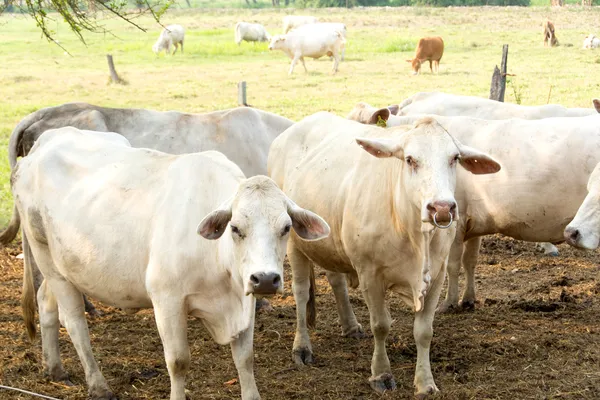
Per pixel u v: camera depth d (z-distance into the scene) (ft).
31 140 25.50
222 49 113.39
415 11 172.65
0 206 37.09
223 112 27.04
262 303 24.06
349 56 105.29
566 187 20.92
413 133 16.08
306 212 14.44
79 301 18.19
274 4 255.09
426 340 17.63
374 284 18.06
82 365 19.25
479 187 21.91
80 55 108.99
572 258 29.30
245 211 13.88
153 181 16.35
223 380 18.83
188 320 23.25
